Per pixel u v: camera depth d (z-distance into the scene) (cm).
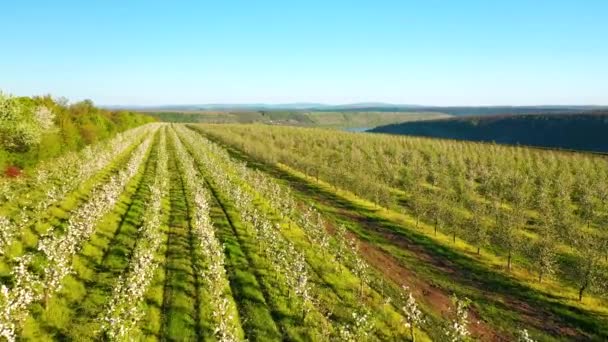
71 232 2870
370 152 9906
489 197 6384
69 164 5459
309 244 3888
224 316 2383
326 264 3447
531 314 3016
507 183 6800
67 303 2395
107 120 9944
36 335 2075
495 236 4216
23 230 3161
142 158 7750
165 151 9181
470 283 3469
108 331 2016
